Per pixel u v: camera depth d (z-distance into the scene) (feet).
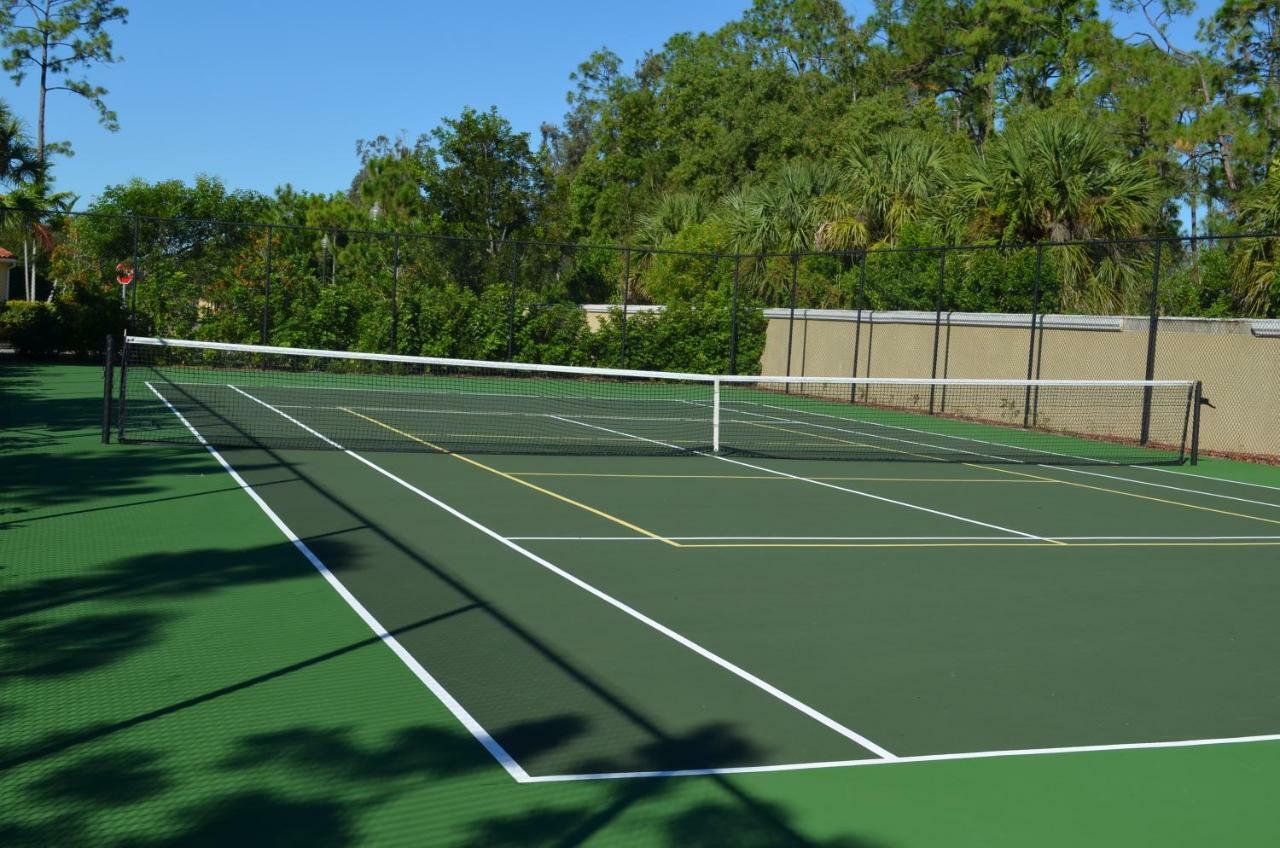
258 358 103.91
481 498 43.75
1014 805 17.35
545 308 111.96
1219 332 69.26
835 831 16.22
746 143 172.96
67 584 28.45
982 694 22.68
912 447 70.33
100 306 100.37
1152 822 16.93
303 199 162.81
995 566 35.17
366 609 27.17
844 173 123.85
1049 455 68.13
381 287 109.81
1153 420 73.31
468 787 17.26
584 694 21.79
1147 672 24.57
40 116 177.27
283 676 22.11
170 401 75.82
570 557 33.88
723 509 43.78
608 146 213.66
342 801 16.62
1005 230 94.43
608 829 15.99
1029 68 167.22
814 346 106.22
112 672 21.99
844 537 39.04
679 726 20.26
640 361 112.57
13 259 140.26
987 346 86.48
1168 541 40.75
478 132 144.97
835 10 203.62
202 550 32.68
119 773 17.35
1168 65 132.67
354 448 57.26
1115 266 91.66
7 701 20.27
